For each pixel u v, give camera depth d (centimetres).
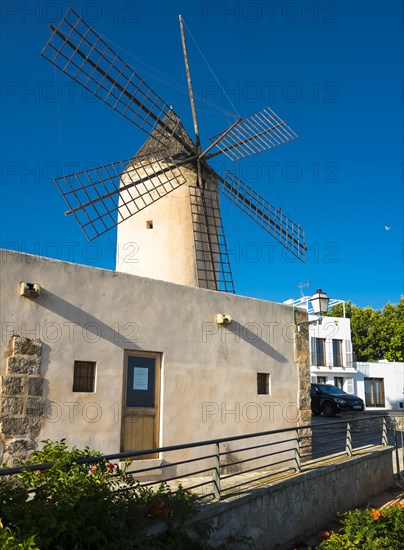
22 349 761
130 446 876
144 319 917
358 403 2347
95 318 850
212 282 1366
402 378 3619
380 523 834
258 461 1047
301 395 1157
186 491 695
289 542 839
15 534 419
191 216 1360
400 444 1582
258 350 1095
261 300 1127
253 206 1534
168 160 1368
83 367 838
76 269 838
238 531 729
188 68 1482
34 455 599
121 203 1334
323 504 953
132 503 576
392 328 3978
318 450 1434
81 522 480
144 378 913
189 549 611
